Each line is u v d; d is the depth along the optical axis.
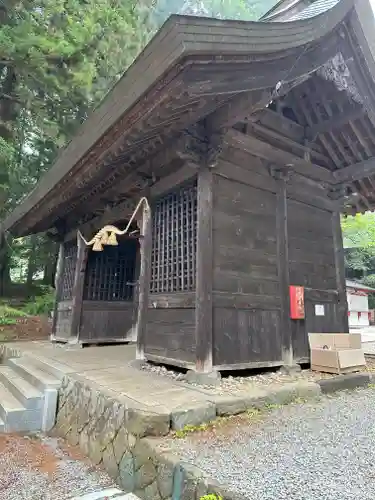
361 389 3.87
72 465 2.77
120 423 2.59
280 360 4.07
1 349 6.88
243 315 3.83
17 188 10.98
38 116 9.81
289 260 4.49
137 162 4.41
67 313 7.06
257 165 4.29
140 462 2.24
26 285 13.88
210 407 2.67
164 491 1.97
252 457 2.04
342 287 5.08
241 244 3.97
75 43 8.11
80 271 6.86
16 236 8.27
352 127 4.73
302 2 4.32
